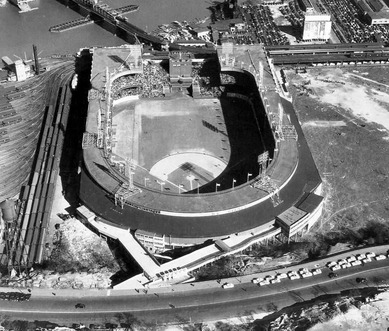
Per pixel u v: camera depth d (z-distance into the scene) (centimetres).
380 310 19950
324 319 19638
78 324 19875
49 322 19988
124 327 19725
